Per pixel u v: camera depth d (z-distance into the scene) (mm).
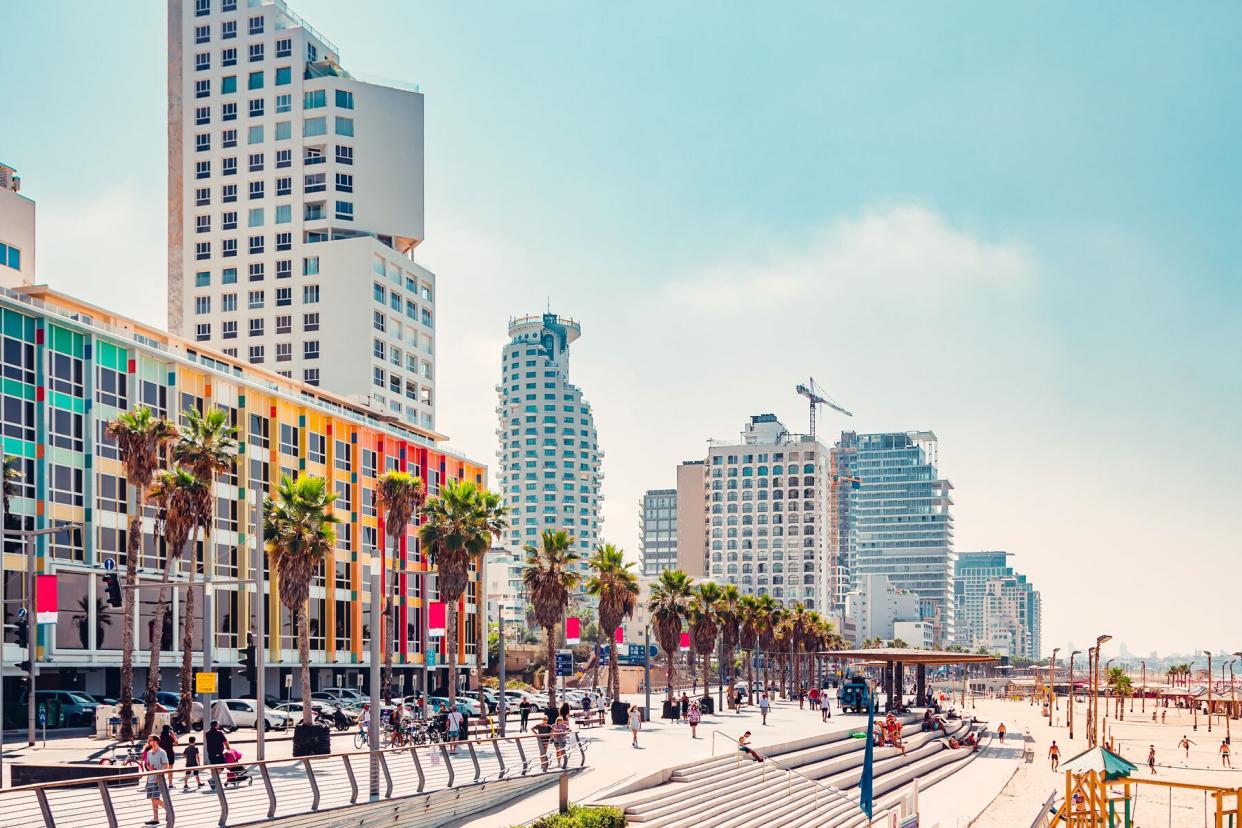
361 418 102188
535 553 74188
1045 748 116812
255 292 132875
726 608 101188
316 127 134125
